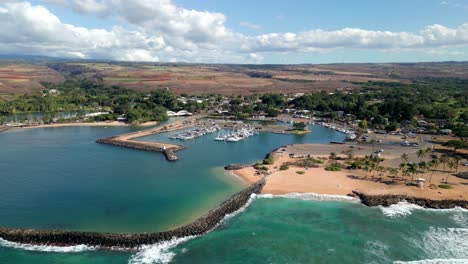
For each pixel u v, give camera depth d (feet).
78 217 319.27
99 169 478.59
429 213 339.57
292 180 419.33
